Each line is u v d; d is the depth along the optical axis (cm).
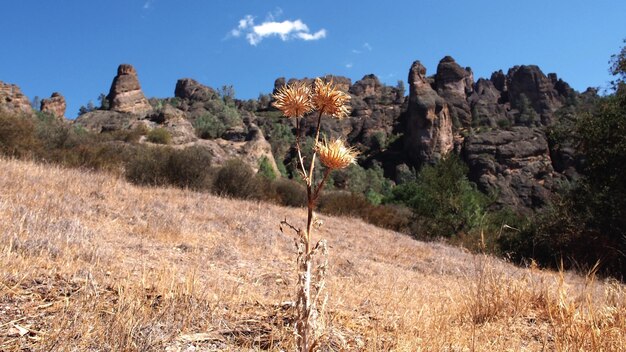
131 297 303
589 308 349
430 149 9006
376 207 2281
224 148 6022
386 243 1243
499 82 13262
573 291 507
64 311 276
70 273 379
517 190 7462
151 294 348
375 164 9294
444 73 10631
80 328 254
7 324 259
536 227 1692
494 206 3219
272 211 1381
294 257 726
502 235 1662
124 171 1734
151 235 700
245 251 712
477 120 10575
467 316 414
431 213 2183
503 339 342
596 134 1766
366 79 13675
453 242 1817
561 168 7881
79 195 925
